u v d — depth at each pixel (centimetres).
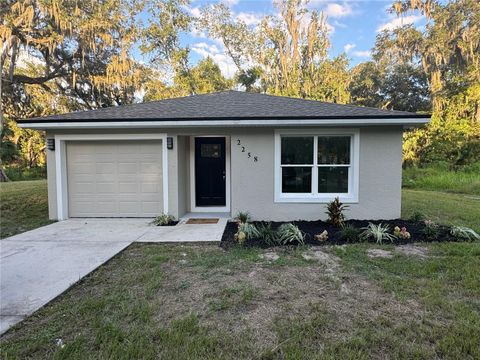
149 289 363
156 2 2533
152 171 806
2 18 1712
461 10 2158
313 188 752
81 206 816
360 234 579
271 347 255
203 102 915
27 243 566
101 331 276
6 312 313
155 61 2659
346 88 2597
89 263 455
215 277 397
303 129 737
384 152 728
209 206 885
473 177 1566
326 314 304
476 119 1986
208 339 263
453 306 317
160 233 639
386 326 284
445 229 623
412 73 2709
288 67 2572
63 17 1755
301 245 538
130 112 786
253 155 749
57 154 782
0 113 1825
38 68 2244
